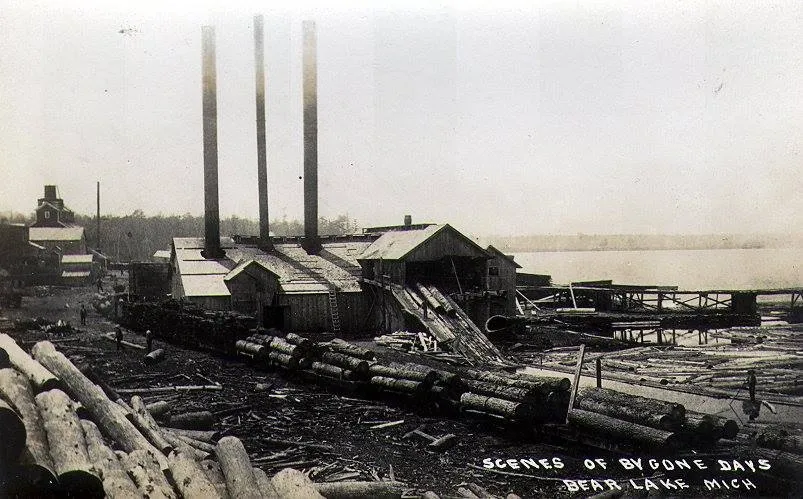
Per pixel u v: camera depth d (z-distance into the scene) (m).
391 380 18.30
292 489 9.39
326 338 34.84
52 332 34.16
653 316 37.53
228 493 9.48
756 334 35.09
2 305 45.94
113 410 11.64
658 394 19.70
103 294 54.19
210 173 40.53
